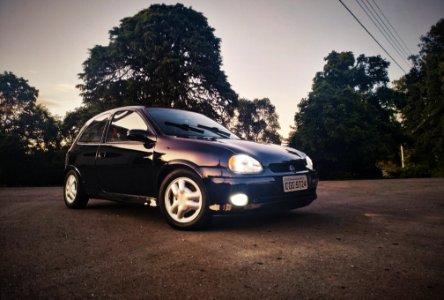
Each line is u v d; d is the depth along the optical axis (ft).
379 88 108.88
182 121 12.34
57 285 5.31
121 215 12.19
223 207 8.90
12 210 13.80
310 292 4.94
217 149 9.46
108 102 84.58
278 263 6.29
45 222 10.84
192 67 80.84
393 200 16.66
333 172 93.15
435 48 123.44
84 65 86.02
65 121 111.24
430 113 114.32
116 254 7.04
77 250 7.39
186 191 9.46
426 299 4.69
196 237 8.50
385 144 89.97
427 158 114.42
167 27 81.92
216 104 90.94
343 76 103.35
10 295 4.93
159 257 6.77
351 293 4.90
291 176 9.91
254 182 9.02
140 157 10.89
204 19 94.79
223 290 5.04
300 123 99.30
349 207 13.93
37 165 97.81
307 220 10.74
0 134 100.37
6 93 111.86
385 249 7.25
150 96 80.12
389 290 5.00
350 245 7.59
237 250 7.21
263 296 4.81
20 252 7.25
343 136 86.89
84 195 13.69
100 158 12.64
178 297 4.82
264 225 9.94
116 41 82.38
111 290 5.09
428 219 10.99
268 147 10.71
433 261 6.39
